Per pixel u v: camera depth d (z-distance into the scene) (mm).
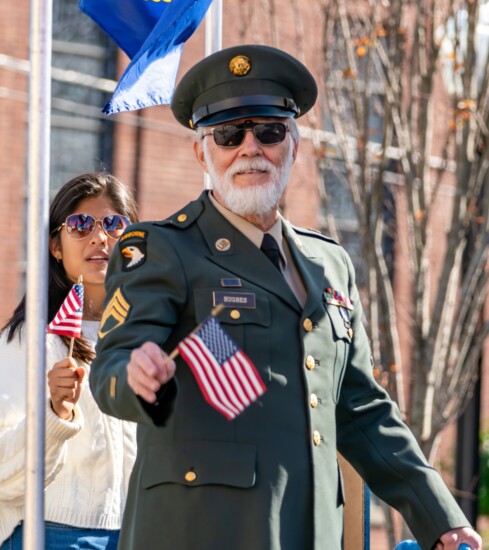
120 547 5312
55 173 18016
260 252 5379
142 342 4965
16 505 6496
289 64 5555
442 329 13461
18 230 17469
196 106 5598
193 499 5043
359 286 15000
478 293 13898
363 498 6383
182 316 5207
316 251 5750
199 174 18609
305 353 5281
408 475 5586
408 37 14031
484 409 20906
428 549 5539
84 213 7027
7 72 17344
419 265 13625
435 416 13516
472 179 13586
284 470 5113
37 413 5645
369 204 13484
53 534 6477
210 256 5332
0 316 17297
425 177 13617
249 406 5137
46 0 5887
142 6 7195
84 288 7039
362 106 14297
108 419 6652
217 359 4781
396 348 13406
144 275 5172
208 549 5000
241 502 5031
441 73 15000
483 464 19109
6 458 6352
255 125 5414
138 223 5379
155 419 4633
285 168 5465
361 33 13742
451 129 13523
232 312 5191
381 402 5746
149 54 6770
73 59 18125
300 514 5156
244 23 14930
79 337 6801
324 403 5332
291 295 5340
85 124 18156
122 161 18109
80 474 6566
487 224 13641
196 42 17031
